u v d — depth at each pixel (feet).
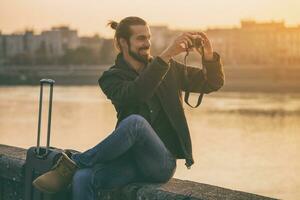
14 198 15.37
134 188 11.64
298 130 263.08
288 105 416.46
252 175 157.89
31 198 13.67
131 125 11.05
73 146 209.15
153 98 11.82
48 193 12.27
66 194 13.08
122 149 11.11
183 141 11.76
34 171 13.53
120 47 12.01
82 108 378.32
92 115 330.95
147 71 11.16
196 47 11.73
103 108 377.71
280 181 150.82
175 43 11.41
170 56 11.28
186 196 10.89
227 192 11.21
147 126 11.21
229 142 222.28
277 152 198.18
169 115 11.75
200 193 11.09
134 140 11.10
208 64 12.04
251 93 572.92
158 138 11.39
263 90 599.57
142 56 11.81
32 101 431.43
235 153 194.59
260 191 140.46
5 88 627.46
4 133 240.73
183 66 12.39
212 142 222.07
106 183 11.50
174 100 11.89
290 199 131.75
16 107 373.20
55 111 352.69
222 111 360.69
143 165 11.42
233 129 266.36
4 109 358.02
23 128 258.37
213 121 300.61
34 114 327.67
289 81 628.28
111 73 11.74
